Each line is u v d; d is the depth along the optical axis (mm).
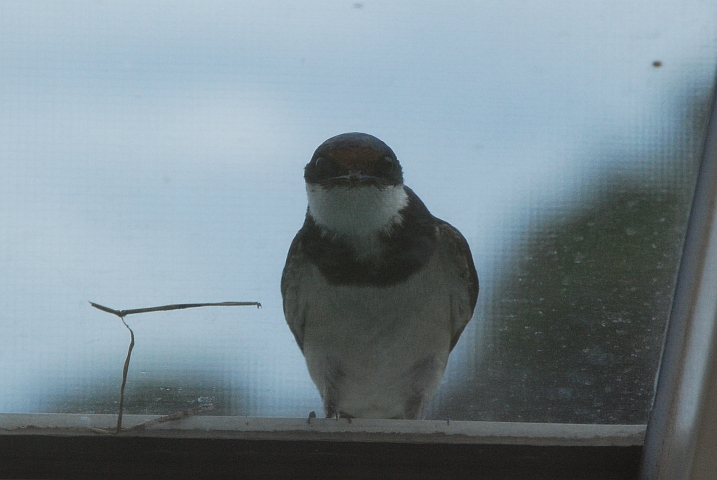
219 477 5133
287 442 5117
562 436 5062
